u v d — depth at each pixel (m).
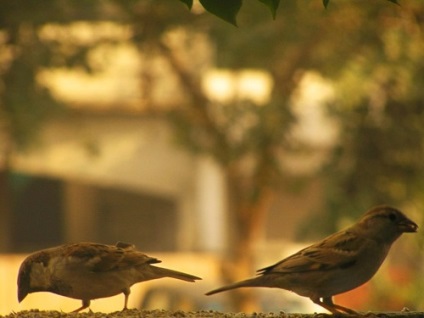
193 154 18.67
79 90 24.11
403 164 16.08
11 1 16.09
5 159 19.42
